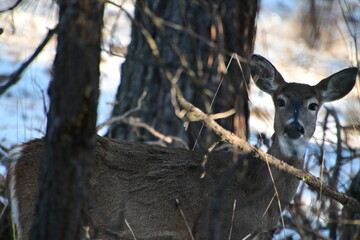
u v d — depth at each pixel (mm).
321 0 17422
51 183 7043
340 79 12414
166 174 11180
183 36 12984
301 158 11547
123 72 14062
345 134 12750
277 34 23562
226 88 12508
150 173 11109
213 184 11117
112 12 19375
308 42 20500
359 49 14805
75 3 6824
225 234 10891
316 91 12141
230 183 11094
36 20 20344
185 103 8359
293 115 11422
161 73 13352
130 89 13820
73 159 7039
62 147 7012
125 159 11141
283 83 12367
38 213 7164
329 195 9883
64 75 6984
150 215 10969
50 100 7152
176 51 7848
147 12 7762
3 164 11602
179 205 11039
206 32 12891
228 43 12289
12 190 10430
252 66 12281
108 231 8945
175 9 13062
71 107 6984
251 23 12820
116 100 14227
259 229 11180
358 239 11133
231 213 10906
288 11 25766
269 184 11156
